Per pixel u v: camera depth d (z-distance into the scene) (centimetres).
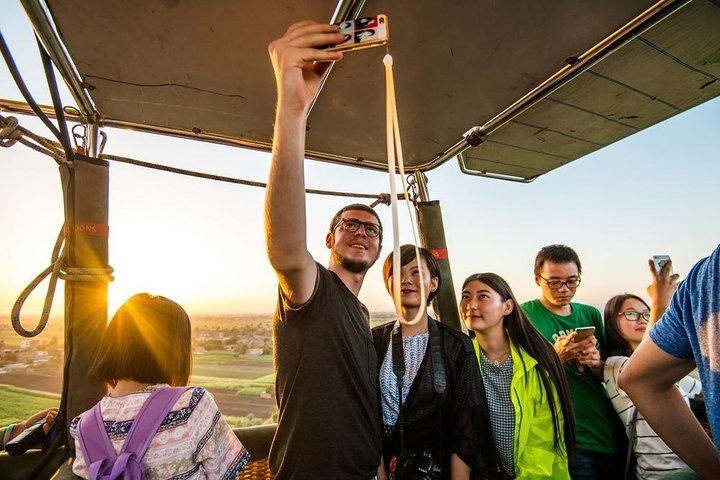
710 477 76
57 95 114
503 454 151
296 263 98
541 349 159
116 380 109
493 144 203
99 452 94
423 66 141
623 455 171
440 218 229
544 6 115
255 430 170
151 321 111
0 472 123
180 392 108
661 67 141
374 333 166
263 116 162
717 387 59
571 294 201
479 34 125
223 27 115
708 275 63
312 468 108
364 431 117
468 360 149
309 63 86
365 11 112
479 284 169
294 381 115
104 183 137
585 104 166
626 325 179
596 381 182
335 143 199
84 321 129
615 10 115
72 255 129
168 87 140
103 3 104
